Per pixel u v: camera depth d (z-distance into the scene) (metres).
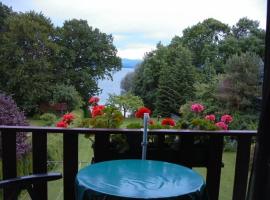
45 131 1.90
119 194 1.30
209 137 2.00
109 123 2.02
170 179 1.50
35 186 1.89
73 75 22.62
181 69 18.16
